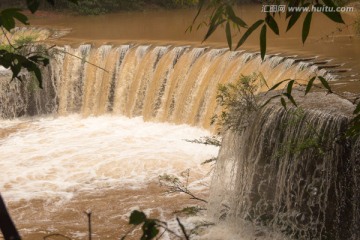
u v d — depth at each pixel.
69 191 10.34
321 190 7.04
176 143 12.45
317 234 7.21
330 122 6.88
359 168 6.64
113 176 10.95
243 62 12.34
